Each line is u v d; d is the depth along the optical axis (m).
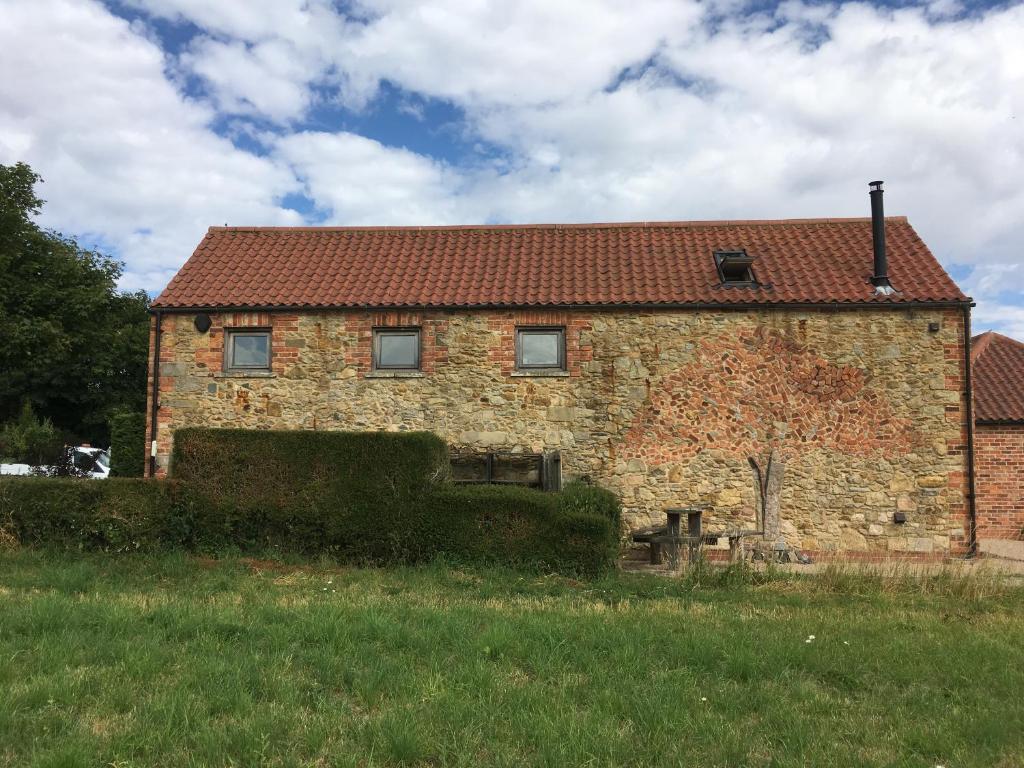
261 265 14.26
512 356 12.86
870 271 13.30
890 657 6.14
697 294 12.86
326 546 10.05
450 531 9.87
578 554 9.65
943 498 12.20
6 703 4.45
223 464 10.12
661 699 4.95
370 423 12.84
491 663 5.68
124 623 6.31
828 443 12.42
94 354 30.73
